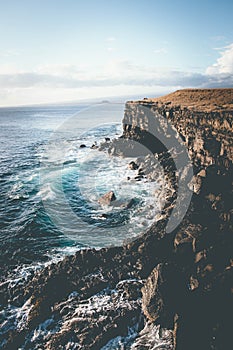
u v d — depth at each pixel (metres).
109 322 16.58
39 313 17.36
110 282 19.25
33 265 21.84
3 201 33.31
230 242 19.05
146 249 20.95
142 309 17.23
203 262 18.33
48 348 15.48
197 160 30.00
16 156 56.56
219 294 16.33
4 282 20.12
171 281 17.27
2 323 17.11
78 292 18.67
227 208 21.47
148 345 15.47
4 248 24.03
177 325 15.37
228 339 14.41
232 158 25.27
